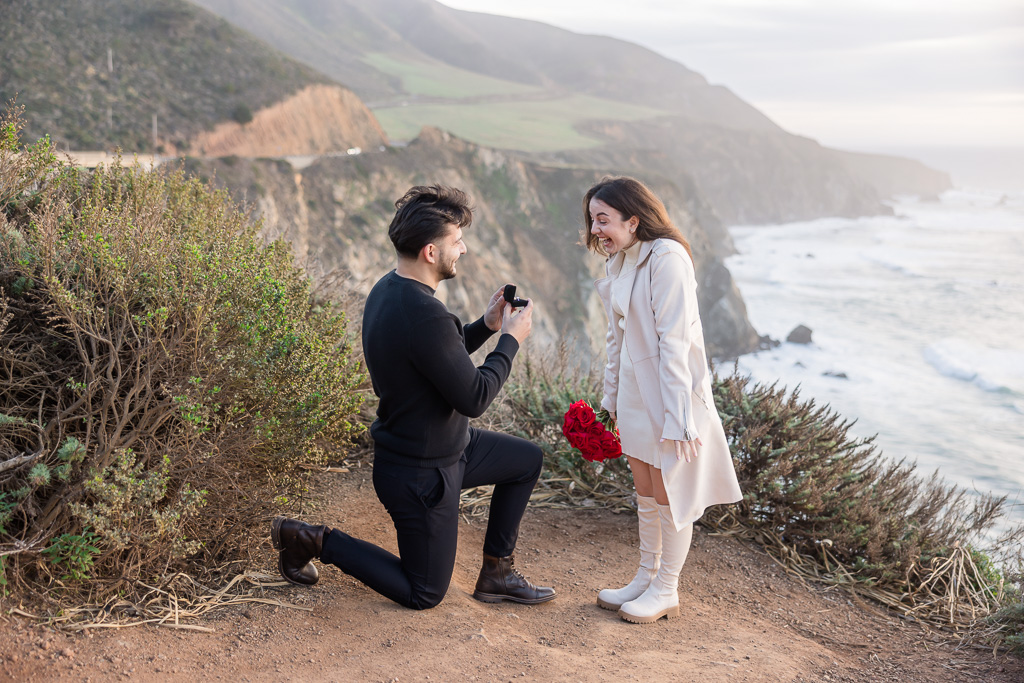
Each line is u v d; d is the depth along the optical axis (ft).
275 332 9.23
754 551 13.32
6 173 9.37
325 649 8.20
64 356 8.93
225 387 8.93
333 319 11.19
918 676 9.59
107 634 7.80
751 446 13.79
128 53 156.35
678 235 9.18
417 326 8.14
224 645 8.04
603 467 14.60
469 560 11.51
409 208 8.37
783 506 13.30
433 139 175.32
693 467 9.46
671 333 8.86
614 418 10.73
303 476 10.20
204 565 9.47
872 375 118.93
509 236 176.65
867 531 13.07
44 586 8.01
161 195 10.91
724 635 10.05
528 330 9.43
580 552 12.41
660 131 463.01
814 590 12.35
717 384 14.97
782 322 167.12
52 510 8.03
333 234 138.21
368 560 9.14
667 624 10.19
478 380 8.48
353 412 10.82
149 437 8.86
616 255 9.68
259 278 9.51
